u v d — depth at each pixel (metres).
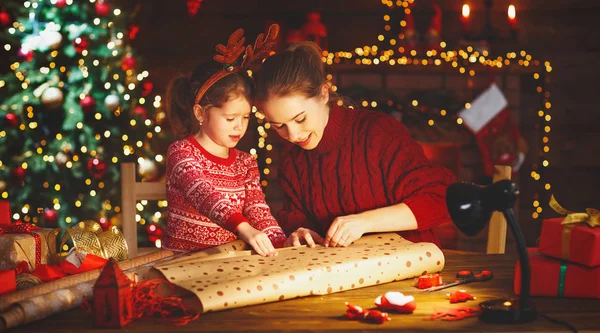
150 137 4.30
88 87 4.08
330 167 1.98
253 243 1.58
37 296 1.29
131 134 4.22
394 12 5.25
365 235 1.80
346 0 5.30
